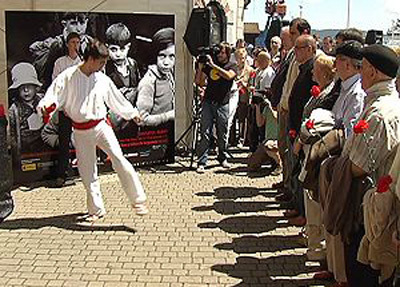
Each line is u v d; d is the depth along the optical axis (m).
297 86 5.61
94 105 5.66
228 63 8.42
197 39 8.59
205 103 8.46
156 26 8.32
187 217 6.14
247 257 4.96
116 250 5.12
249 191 7.31
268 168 8.70
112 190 7.28
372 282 3.61
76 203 6.68
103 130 5.73
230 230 5.70
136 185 5.83
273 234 5.57
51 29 7.33
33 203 6.66
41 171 7.56
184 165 8.90
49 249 5.14
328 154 3.96
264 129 8.69
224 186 7.59
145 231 5.65
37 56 7.27
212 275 4.56
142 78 8.31
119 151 5.82
